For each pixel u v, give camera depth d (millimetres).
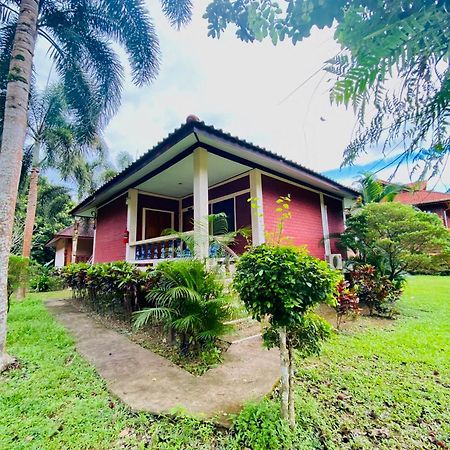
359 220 7320
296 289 1994
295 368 3260
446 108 776
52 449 1913
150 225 8875
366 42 748
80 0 6266
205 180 5273
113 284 5750
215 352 3498
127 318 5637
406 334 4555
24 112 3947
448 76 752
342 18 791
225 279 4137
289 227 7215
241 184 7199
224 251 4879
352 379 2982
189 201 9305
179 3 5332
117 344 4277
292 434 1996
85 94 7039
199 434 2057
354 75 787
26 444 1949
